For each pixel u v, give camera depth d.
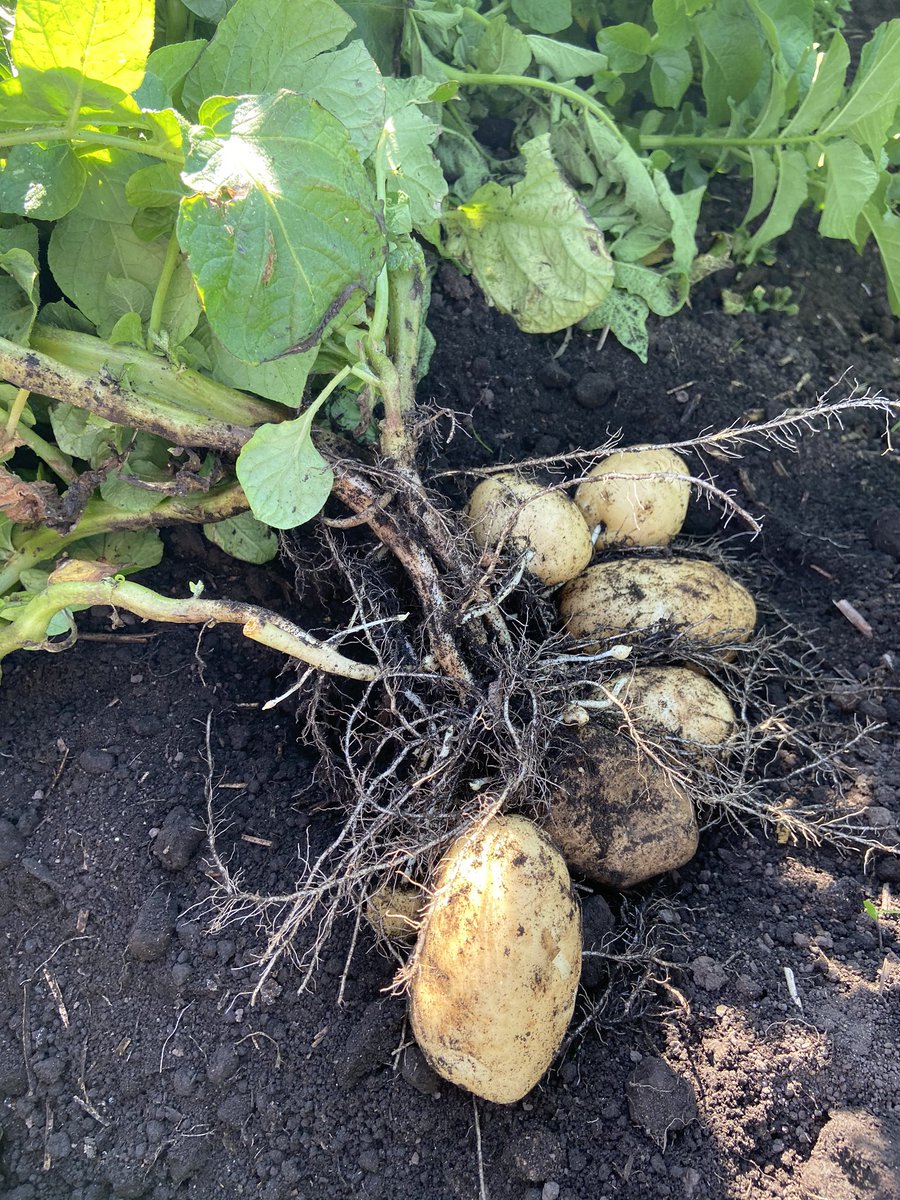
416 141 0.45
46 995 0.39
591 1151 0.34
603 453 0.41
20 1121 0.37
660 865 0.39
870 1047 0.35
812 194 0.67
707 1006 0.37
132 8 0.31
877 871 0.40
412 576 0.40
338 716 0.44
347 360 0.42
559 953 0.33
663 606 0.43
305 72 0.40
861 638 0.50
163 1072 0.37
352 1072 0.36
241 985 0.38
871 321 0.65
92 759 0.43
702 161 0.67
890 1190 0.31
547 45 0.56
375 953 0.39
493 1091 0.33
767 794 0.44
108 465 0.40
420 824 0.37
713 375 0.58
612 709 0.41
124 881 0.40
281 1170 0.35
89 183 0.39
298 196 0.33
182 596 0.48
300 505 0.37
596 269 0.47
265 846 0.41
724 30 0.60
